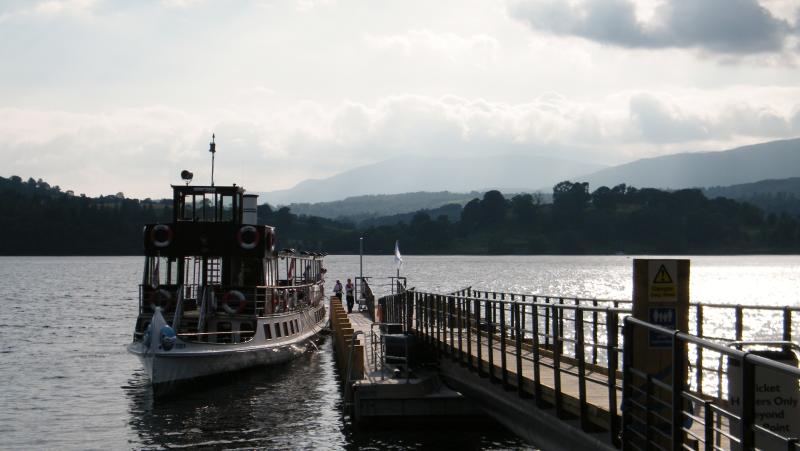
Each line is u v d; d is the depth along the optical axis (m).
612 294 120.12
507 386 20.95
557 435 17.55
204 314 39.03
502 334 21.06
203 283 40.56
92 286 140.00
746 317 86.00
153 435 30.45
